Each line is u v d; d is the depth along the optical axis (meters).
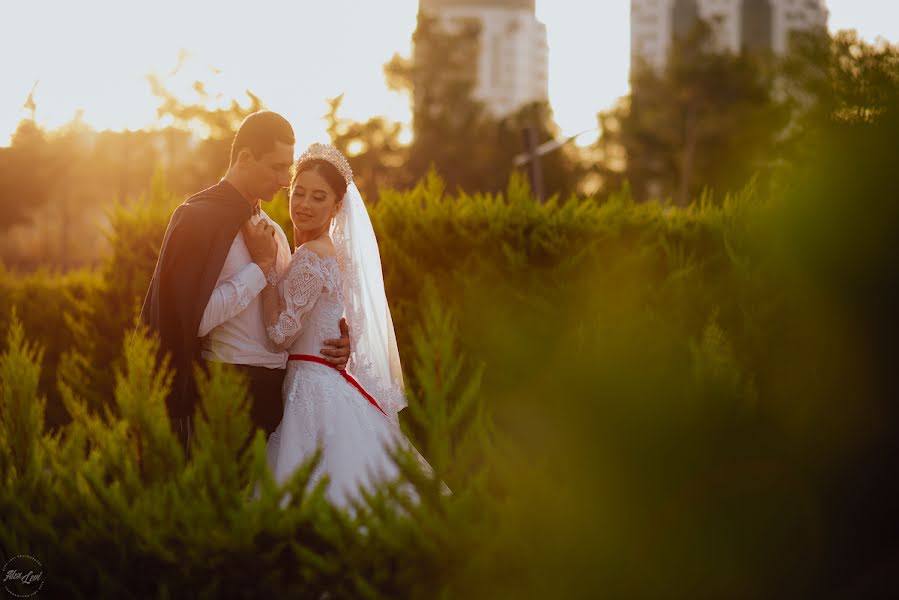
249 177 3.94
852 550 1.90
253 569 2.33
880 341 1.98
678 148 58.50
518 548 2.04
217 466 2.45
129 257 6.83
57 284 8.63
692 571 1.89
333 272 3.94
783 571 1.89
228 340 3.83
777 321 2.10
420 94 60.97
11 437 2.80
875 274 1.99
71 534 2.45
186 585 2.38
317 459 2.44
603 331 2.00
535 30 197.62
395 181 54.34
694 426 1.90
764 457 1.92
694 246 5.66
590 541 1.94
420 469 2.29
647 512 1.91
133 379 2.67
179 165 42.97
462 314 5.10
